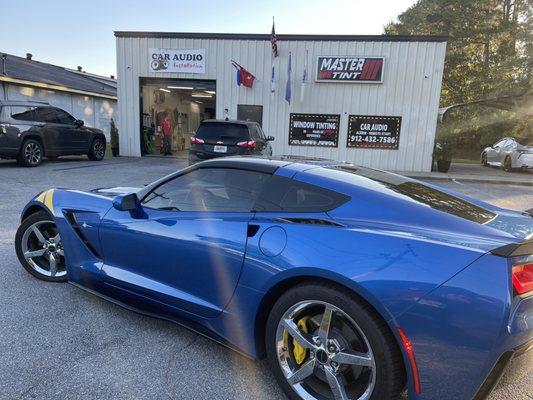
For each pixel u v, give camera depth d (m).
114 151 17.36
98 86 27.98
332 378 2.15
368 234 2.12
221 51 16.28
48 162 13.58
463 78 31.70
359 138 15.98
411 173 15.16
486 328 1.80
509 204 9.69
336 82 15.77
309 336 2.25
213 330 2.68
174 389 2.41
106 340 2.91
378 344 1.97
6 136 11.27
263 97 16.30
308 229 2.28
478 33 30.53
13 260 4.38
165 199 3.06
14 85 19.02
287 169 2.65
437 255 1.94
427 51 15.18
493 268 1.85
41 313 3.27
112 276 3.19
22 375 2.47
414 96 15.48
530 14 27.00
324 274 2.11
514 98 22.09
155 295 2.93
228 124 10.12
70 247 3.50
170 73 16.69
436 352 1.86
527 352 1.95
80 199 3.55
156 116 19.14
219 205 2.76
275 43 15.32
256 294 2.39
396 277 1.94
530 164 16.72
